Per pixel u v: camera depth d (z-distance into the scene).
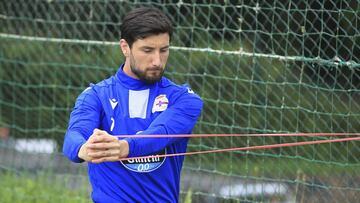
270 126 18.81
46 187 24.28
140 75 12.88
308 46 17.81
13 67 26.94
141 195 13.23
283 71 18.20
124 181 13.16
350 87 17.19
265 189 18.94
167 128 12.85
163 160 13.27
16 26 25.42
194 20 19.72
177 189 13.79
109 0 22.08
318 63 17.27
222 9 19.75
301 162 18.45
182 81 21.47
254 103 19.22
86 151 12.10
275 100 18.67
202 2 20.78
